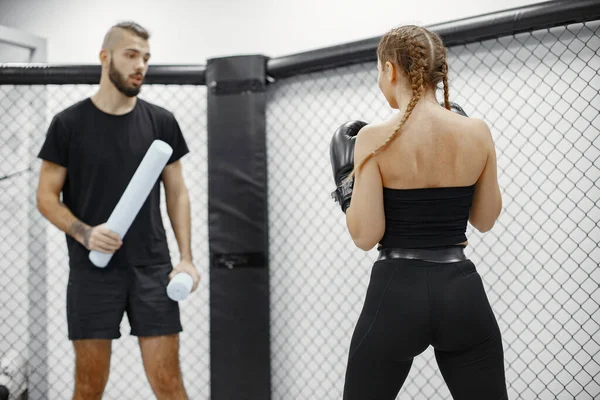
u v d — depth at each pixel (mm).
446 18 2670
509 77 2445
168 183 2361
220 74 2695
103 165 2178
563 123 2328
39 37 3457
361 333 1367
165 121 2330
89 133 2186
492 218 1475
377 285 1368
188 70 2760
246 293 2605
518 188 2430
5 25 3570
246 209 2641
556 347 2324
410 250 1356
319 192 2863
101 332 2125
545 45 2359
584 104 2281
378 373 1342
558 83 2336
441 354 1381
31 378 3232
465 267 1357
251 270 2615
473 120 1397
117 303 2154
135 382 3188
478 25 2264
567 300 2307
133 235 2188
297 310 2889
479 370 1330
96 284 2137
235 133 2670
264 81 2715
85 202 2178
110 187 2184
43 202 2164
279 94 2998
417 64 1369
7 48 3420
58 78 2709
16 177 3332
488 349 1334
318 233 2857
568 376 2293
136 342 3189
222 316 2619
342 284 2779
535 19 2154
